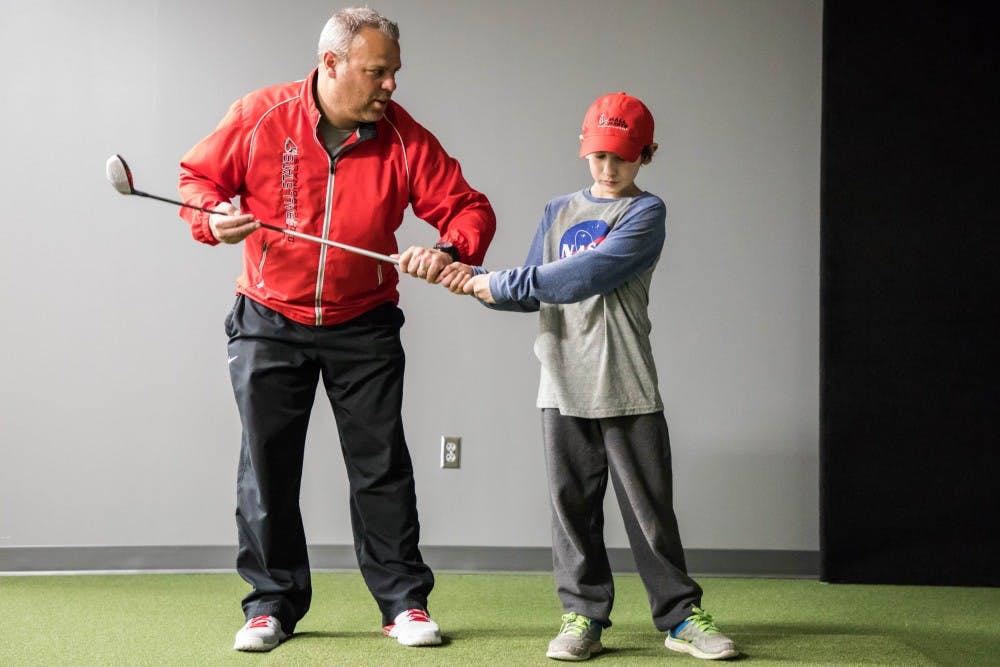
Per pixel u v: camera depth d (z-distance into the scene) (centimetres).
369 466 270
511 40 395
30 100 380
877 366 371
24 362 379
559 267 251
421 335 392
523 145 395
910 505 369
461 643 268
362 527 276
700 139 396
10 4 381
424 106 394
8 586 351
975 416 368
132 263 383
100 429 381
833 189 374
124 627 288
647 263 260
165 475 383
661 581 263
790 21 397
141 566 381
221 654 256
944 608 333
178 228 385
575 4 396
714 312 395
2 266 379
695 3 397
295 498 268
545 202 395
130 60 384
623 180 262
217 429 386
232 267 387
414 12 393
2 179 379
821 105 376
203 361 386
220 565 383
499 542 392
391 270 271
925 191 371
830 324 373
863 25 373
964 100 371
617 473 260
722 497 393
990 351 368
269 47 388
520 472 393
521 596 344
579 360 259
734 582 377
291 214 260
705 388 394
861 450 371
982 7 371
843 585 370
